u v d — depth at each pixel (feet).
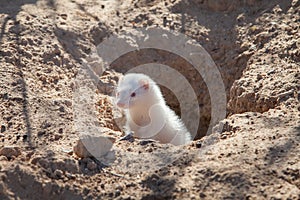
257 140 29.32
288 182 26.09
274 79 36.45
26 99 35.78
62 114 34.63
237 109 36.86
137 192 26.32
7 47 40.81
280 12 43.21
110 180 27.22
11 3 46.50
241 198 25.27
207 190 25.90
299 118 31.48
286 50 39.04
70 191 26.35
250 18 44.24
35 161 27.76
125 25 45.62
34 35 42.70
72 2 47.88
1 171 25.85
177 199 25.63
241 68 41.70
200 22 45.42
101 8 47.47
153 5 47.24
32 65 40.01
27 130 32.45
